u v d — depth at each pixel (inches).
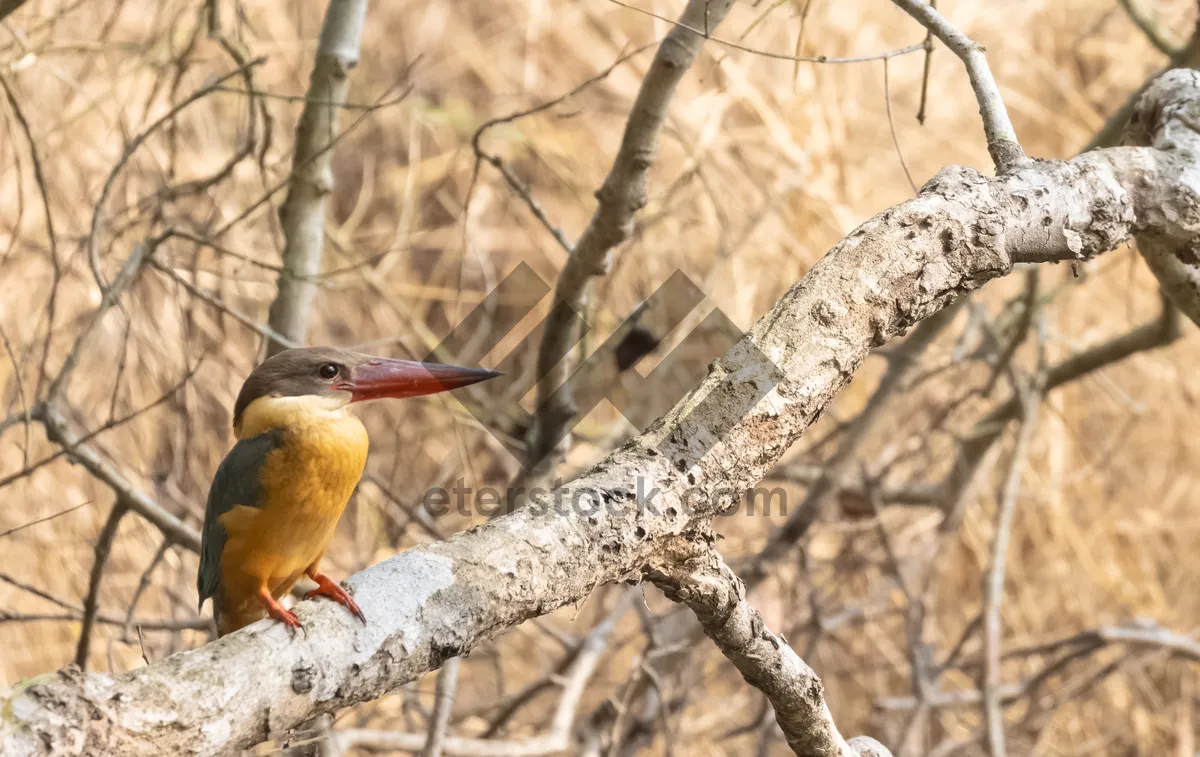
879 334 163.6
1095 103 590.2
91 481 437.4
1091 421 564.1
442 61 656.4
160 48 392.2
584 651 378.3
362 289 535.8
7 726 105.6
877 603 518.6
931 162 579.2
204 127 521.7
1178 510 555.2
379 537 395.5
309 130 313.4
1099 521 538.6
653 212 516.7
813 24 485.1
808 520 425.1
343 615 129.6
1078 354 427.2
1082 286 534.9
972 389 426.0
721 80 431.5
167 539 285.4
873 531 491.8
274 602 175.9
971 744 480.1
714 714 482.3
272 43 560.7
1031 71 597.6
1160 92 223.3
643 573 152.1
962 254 169.3
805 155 463.5
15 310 439.2
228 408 434.3
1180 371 564.7
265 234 518.0
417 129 622.8
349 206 630.5
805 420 157.9
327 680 125.8
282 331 315.3
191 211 455.8
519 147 597.6
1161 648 441.7
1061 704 442.3
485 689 526.9
